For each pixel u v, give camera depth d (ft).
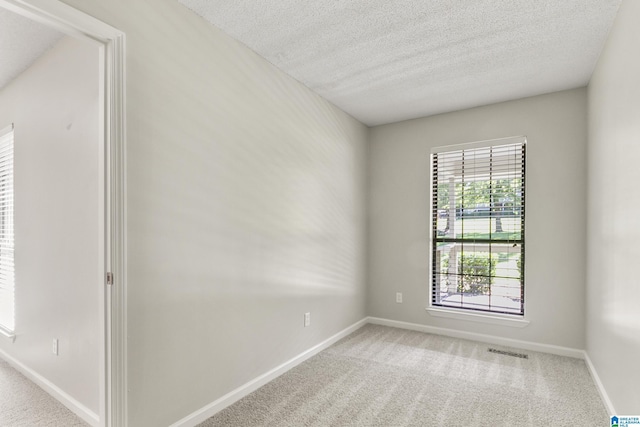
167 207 5.76
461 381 7.87
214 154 6.63
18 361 8.30
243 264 7.29
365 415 6.46
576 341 9.34
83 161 6.30
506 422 6.24
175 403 5.87
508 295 10.42
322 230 10.07
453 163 11.37
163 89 5.71
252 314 7.51
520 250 10.26
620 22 5.93
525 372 8.34
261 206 7.79
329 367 8.69
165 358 5.72
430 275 11.59
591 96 8.61
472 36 6.96
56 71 7.07
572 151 9.43
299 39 7.13
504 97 10.09
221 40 6.81
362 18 6.37
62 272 6.87
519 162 10.28
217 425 6.16
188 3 5.99
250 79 7.51
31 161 7.78
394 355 9.50
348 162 11.54
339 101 10.44
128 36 5.21
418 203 11.84
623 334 5.75
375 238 12.67
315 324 9.68
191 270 6.17
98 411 6.08
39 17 4.38
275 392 7.38
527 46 7.30
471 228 11.03
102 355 5.09
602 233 7.25
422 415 6.47
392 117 11.88
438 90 9.62
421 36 6.98
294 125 8.91
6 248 8.97
